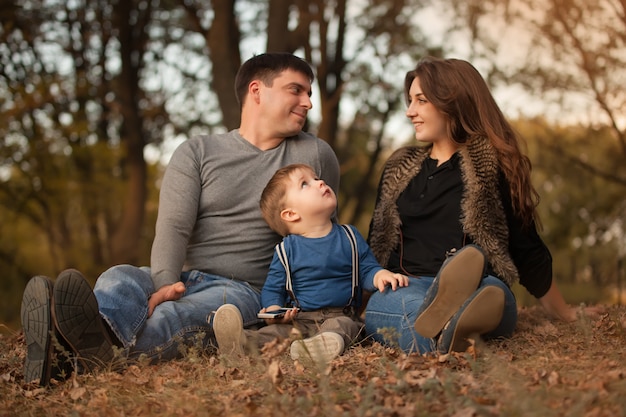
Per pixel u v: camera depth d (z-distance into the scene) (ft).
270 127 13.85
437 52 50.06
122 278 11.50
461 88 13.11
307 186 12.82
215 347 12.07
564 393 8.11
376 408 7.89
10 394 10.00
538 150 48.49
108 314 10.92
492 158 12.82
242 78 14.14
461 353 10.39
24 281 57.77
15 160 51.03
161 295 11.96
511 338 11.85
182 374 10.49
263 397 8.92
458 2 43.24
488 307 10.25
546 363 9.78
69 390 10.02
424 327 10.64
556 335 12.42
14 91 47.83
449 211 12.80
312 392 8.86
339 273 12.55
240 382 9.61
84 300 10.21
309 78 14.12
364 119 55.93
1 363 12.05
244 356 11.12
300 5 44.11
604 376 8.63
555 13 39.50
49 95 48.37
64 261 57.47
